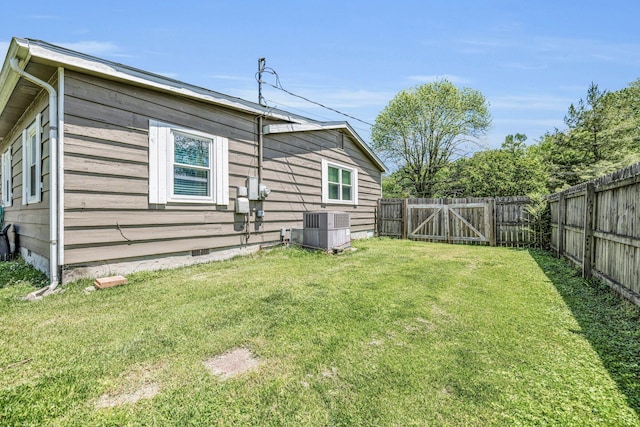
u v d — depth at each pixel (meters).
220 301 3.32
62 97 3.89
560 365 2.07
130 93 4.54
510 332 2.59
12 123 6.33
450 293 3.71
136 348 2.27
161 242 4.87
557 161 14.88
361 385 1.85
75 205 3.99
